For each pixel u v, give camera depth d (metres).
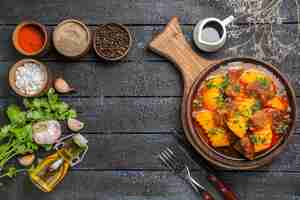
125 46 1.16
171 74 1.18
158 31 1.19
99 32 1.16
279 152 1.11
